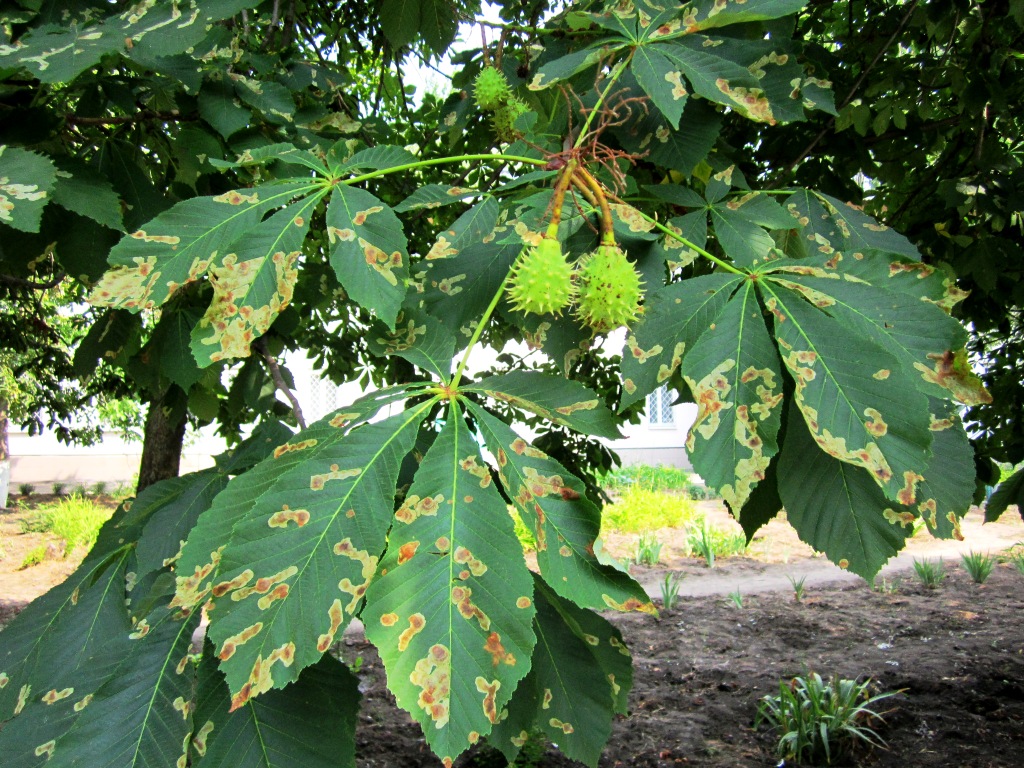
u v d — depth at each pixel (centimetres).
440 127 96
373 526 38
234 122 72
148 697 42
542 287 47
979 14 133
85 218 67
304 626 36
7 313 211
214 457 59
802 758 165
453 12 106
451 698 35
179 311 79
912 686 196
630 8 58
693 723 183
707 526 390
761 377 42
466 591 37
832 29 153
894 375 40
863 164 124
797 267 47
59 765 40
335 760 42
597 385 156
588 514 40
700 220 59
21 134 66
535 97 87
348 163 53
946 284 46
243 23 92
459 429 42
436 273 59
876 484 43
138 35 56
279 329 95
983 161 120
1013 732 172
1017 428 143
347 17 157
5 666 49
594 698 49
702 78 54
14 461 587
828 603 268
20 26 67
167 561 49
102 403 338
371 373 173
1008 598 268
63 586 53
